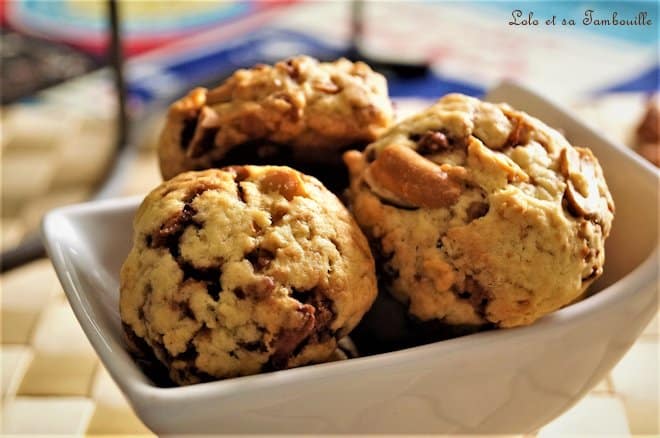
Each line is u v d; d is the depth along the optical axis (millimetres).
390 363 197
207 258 209
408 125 236
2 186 404
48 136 446
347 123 246
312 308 207
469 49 543
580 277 219
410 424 208
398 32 576
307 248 212
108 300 230
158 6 612
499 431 224
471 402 211
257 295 205
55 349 289
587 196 224
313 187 223
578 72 497
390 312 231
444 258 219
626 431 255
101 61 517
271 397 191
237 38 566
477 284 217
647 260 225
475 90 484
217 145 244
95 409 269
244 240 210
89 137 446
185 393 189
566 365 218
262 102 244
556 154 229
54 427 263
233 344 205
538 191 222
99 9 588
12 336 293
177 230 213
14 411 268
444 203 222
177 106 251
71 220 241
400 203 226
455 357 202
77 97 481
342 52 542
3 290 314
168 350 207
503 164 223
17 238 365
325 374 194
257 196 218
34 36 547
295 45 555
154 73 515
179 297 207
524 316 215
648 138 371
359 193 232
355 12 545
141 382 194
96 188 401
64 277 225
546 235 217
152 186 383
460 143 230
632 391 267
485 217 219
